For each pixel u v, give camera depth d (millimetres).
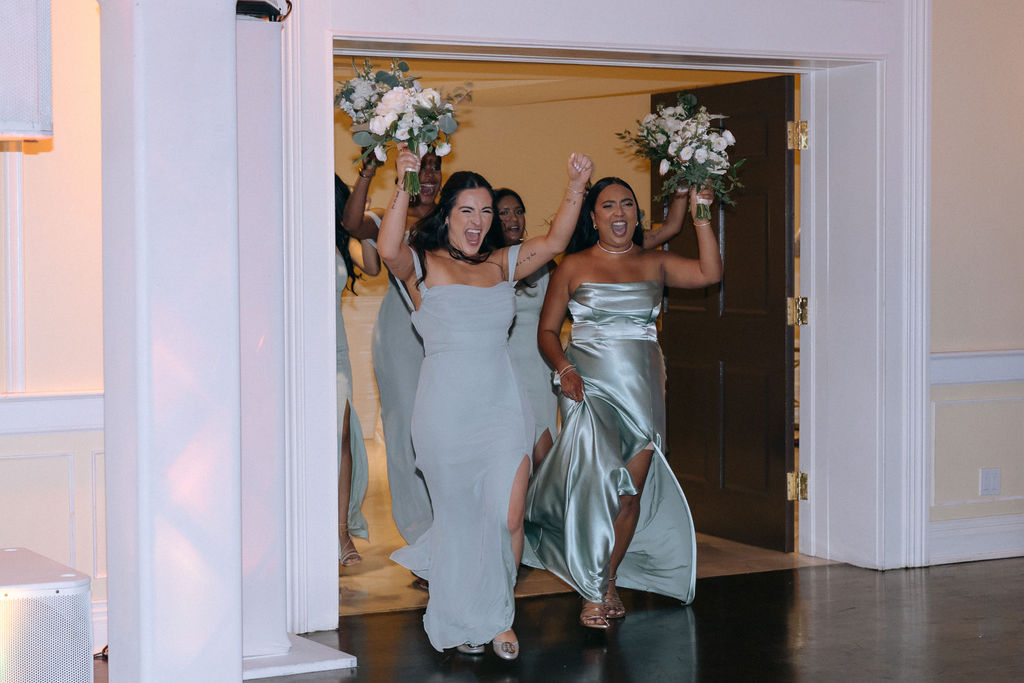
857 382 5168
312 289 4234
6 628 2520
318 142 4223
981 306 5355
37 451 3977
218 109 2840
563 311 4398
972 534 5352
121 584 2943
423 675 3750
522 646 4062
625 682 3654
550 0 4461
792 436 5352
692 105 4625
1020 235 5418
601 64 4848
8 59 2420
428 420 3871
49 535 4000
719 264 4391
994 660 3844
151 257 2787
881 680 3646
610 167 8281
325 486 4273
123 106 2816
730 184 5520
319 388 4258
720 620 4348
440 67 6234
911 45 5047
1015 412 5449
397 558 4297
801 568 5164
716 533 5773
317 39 4199
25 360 3982
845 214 5184
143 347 2791
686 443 5902
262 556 3840
